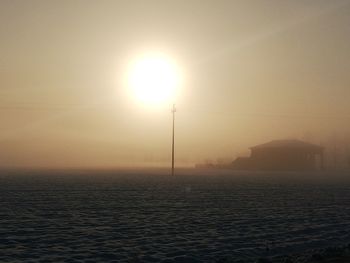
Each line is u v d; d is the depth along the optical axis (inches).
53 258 1098.1
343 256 1066.7
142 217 1827.0
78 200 2559.1
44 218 1779.0
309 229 1565.0
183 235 1416.1
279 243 1311.5
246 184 4357.8
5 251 1172.5
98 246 1238.9
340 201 2635.3
